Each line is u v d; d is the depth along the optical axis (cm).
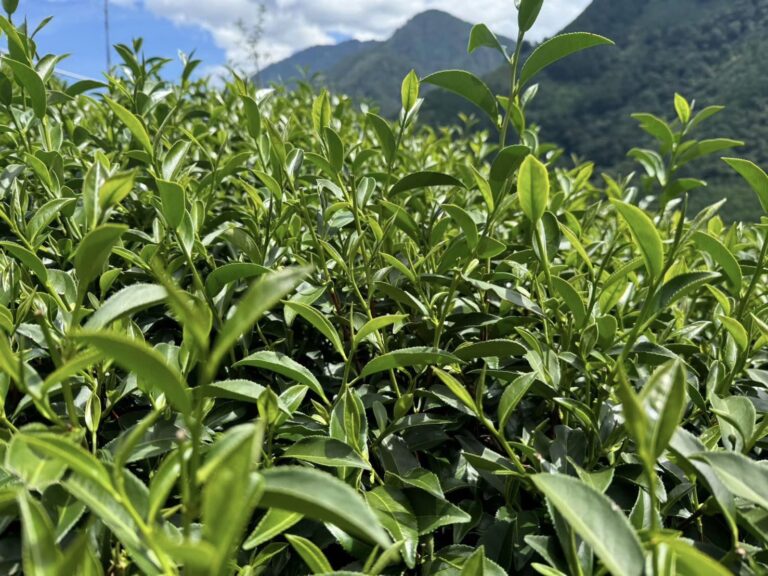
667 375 76
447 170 371
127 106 334
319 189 188
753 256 256
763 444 130
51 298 145
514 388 113
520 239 279
